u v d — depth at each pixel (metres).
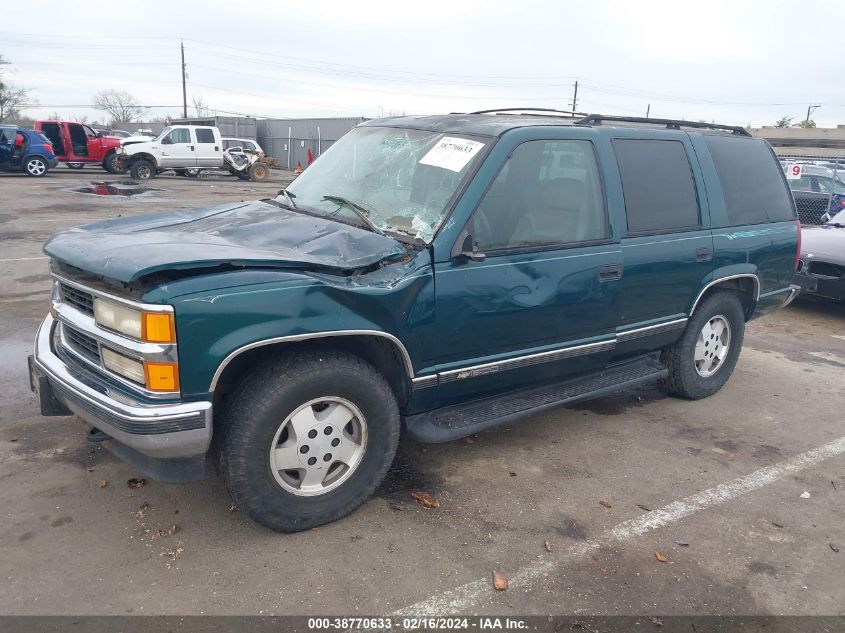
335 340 3.27
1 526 3.22
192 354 2.78
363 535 3.31
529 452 4.30
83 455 3.91
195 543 3.18
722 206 4.93
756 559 3.31
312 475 3.25
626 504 3.74
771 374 6.09
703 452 4.43
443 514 3.54
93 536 3.19
